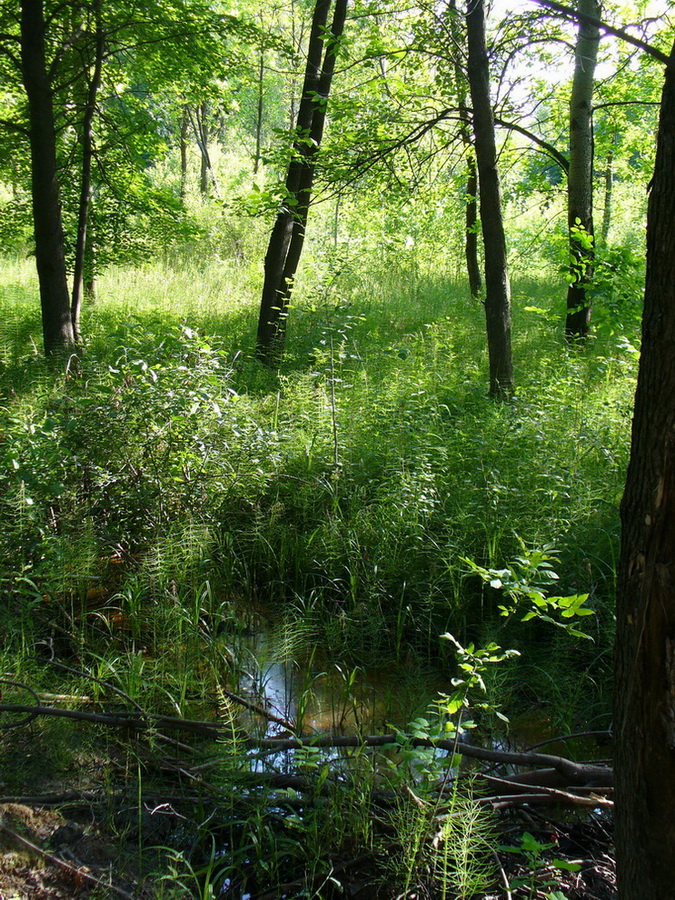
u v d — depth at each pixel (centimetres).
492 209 856
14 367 995
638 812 217
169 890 297
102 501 570
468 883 292
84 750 377
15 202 1441
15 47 1164
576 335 1105
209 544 579
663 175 207
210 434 633
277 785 354
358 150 1030
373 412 770
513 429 706
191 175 2856
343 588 576
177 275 1823
